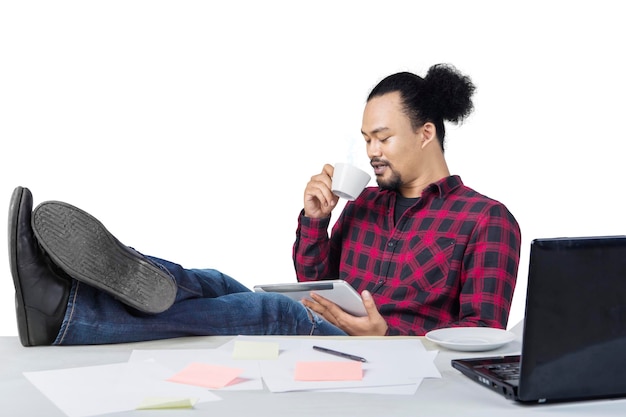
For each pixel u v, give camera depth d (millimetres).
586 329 1470
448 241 2693
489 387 1574
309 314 2232
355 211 2975
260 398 1503
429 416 1410
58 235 1800
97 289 1914
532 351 1445
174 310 1997
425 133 2828
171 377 1624
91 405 1463
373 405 1463
